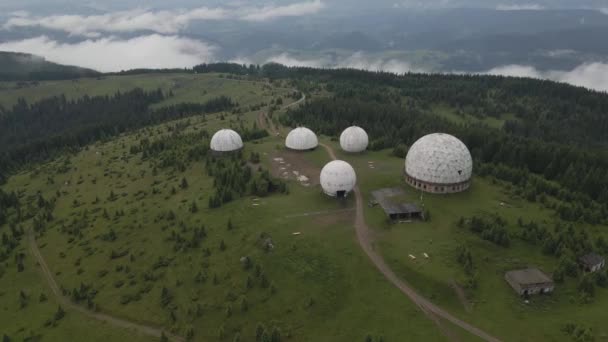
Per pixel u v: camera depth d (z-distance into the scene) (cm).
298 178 13738
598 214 10962
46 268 10456
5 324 8575
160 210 12075
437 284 8131
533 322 7244
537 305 7675
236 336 7225
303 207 11381
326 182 11869
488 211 11075
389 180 13200
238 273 8731
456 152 12031
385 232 10031
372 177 13538
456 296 7888
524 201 11950
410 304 7744
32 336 8025
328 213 11012
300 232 9912
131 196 13675
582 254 9169
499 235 9444
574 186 13662
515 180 13475
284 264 8800
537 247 9444
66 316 8500
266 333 7094
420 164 12206
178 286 8719
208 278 8762
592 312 7425
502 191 12538
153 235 10788
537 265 8800
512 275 8206
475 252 9131
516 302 7744
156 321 7944
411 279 8338
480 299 7819
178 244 9988
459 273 8375
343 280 8388
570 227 10144
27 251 11444
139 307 8362
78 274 9894
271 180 13262
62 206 14062
